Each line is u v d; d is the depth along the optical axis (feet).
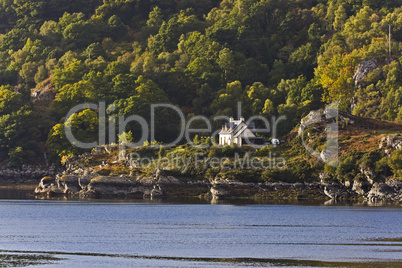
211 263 547.90
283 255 580.30
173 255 579.89
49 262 549.95
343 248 611.47
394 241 650.43
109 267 533.14
